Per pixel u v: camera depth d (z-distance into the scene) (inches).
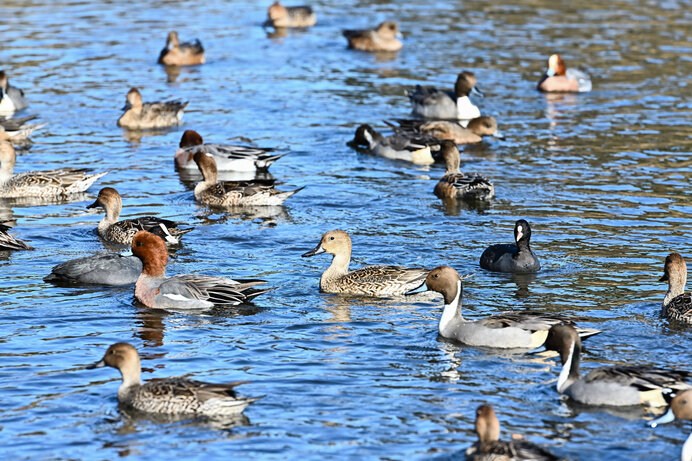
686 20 1701.5
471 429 448.8
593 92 1294.3
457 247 745.0
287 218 828.0
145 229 748.0
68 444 433.7
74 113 1185.4
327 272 659.4
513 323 552.7
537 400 480.4
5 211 850.1
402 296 645.3
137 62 1437.0
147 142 1088.2
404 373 515.8
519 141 1082.7
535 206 855.1
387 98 1277.1
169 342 559.5
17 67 1373.0
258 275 684.1
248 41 1596.9
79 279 666.2
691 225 792.3
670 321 588.1
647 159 999.6
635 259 711.7
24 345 554.3
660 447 430.3
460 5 1866.4
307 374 513.0
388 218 826.2
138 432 446.3
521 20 1721.2
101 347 552.7
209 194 873.5
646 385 464.4
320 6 1893.5
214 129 1123.9
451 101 1200.2
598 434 442.6
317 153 1048.2
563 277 674.2
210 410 459.2
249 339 565.3
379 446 432.1
